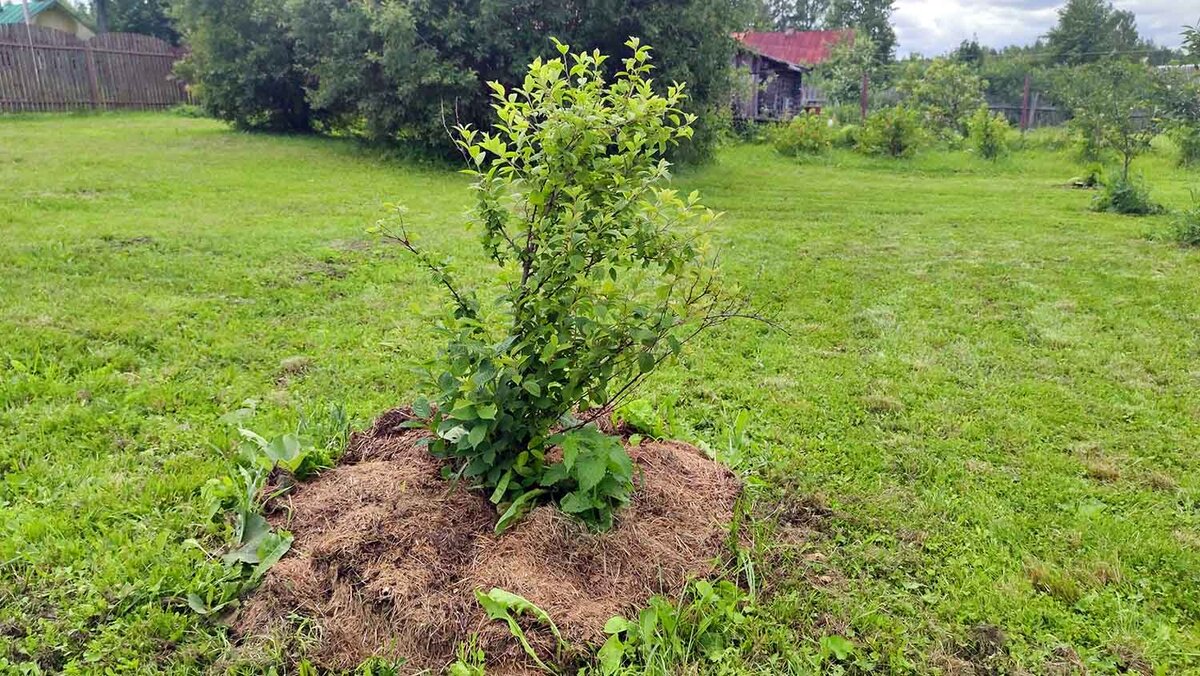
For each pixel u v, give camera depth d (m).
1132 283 6.65
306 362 4.20
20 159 10.24
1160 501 3.21
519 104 2.52
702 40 12.63
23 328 4.25
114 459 3.08
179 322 4.62
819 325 5.37
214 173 10.38
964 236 8.76
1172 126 15.59
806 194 11.99
